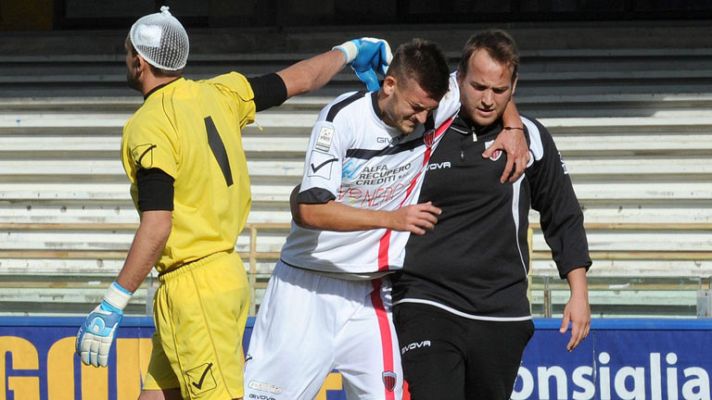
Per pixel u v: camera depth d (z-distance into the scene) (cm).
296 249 1603
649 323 2089
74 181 3634
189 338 1415
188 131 1388
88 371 2159
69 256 2927
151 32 1409
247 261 3219
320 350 1609
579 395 2103
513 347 1575
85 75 3916
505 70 1463
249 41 3969
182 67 1438
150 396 1487
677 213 3441
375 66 1712
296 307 1609
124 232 3453
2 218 3544
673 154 3562
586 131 3647
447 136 1533
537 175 1584
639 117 3662
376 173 1510
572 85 3766
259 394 1628
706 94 3681
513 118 1541
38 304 2402
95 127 3753
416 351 1547
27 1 4153
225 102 1491
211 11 4072
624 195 3462
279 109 3722
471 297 1546
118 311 1381
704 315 2283
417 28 3981
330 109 1481
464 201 1539
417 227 1389
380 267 1558
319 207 1447
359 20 4066
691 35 3881
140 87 1443
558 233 1605
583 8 4034
